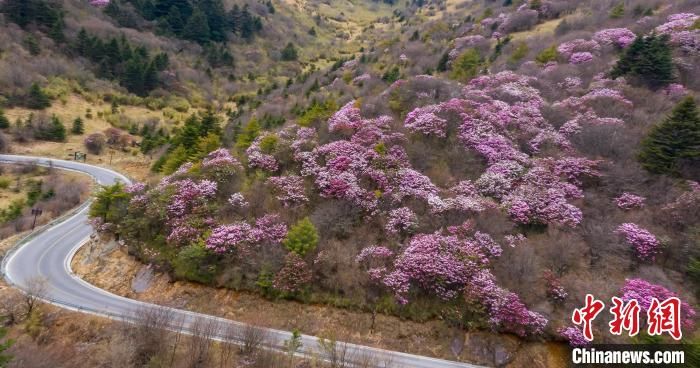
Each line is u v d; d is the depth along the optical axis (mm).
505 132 35094
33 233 38719
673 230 26016
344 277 25891
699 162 28594
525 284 24000
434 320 24531
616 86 39312
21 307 27094
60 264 33656
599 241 25844
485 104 38500
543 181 29875
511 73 46312
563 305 23484
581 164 30344
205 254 27188
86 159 57469
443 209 28297
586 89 40938
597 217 27469
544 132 34875
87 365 22656
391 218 28359
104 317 25609
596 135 32875
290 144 35469
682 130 28828
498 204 29016
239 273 26812
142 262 30250
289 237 26922
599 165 30250
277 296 26109
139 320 23094
